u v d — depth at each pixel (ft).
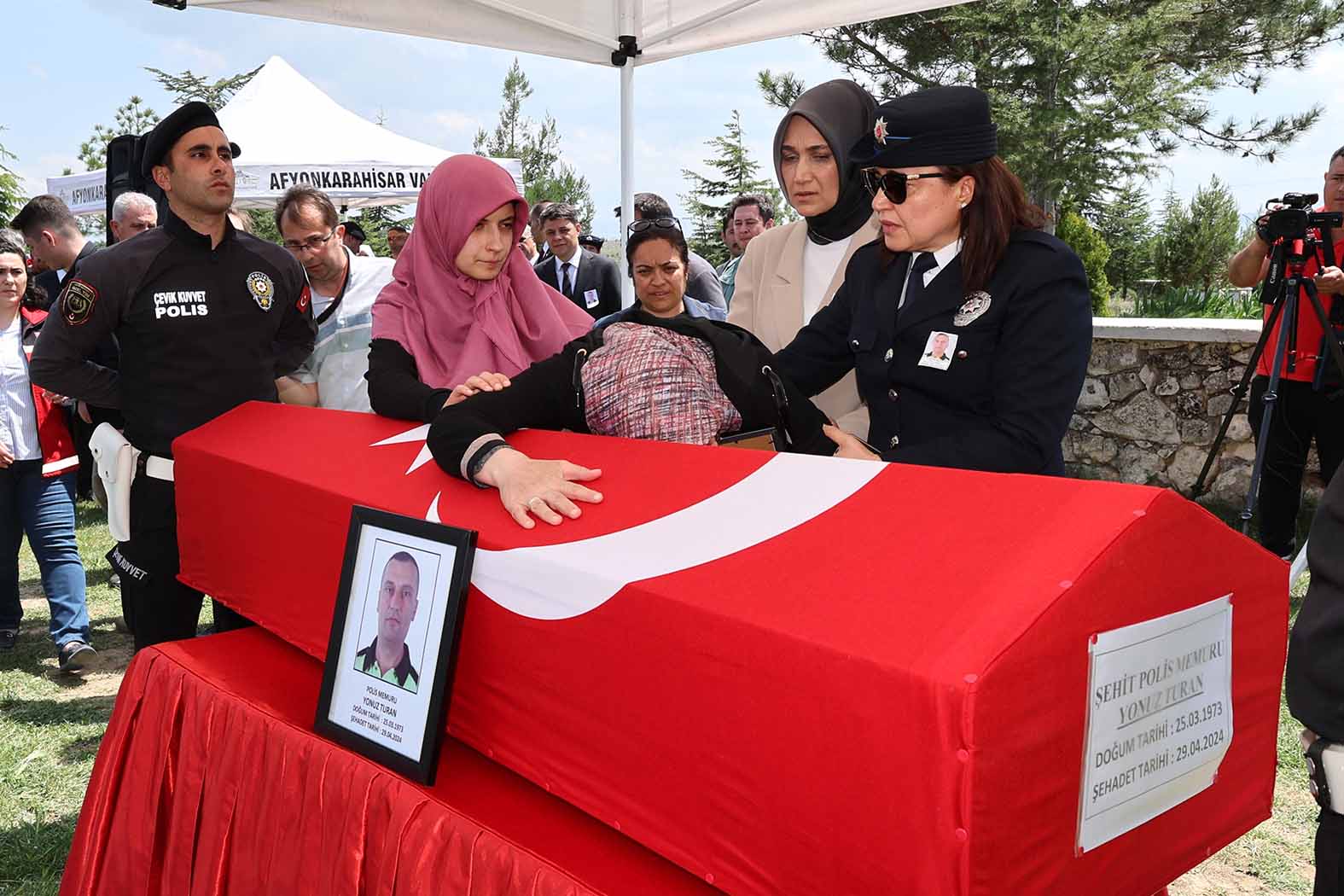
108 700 11.64
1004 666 2.52
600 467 4.40
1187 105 47.03
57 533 12.62
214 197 7.72
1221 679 3.27
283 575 5.49
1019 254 5.03
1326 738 3.25
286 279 8.46
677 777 3.25
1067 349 4.91
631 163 12.58
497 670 4.00
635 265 8.72
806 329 6.36
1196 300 25.41
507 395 5.07
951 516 3.19
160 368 7.81
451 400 5.44
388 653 4.35
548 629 3.71
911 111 4.94
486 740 4.09
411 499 4.70
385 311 6.87
